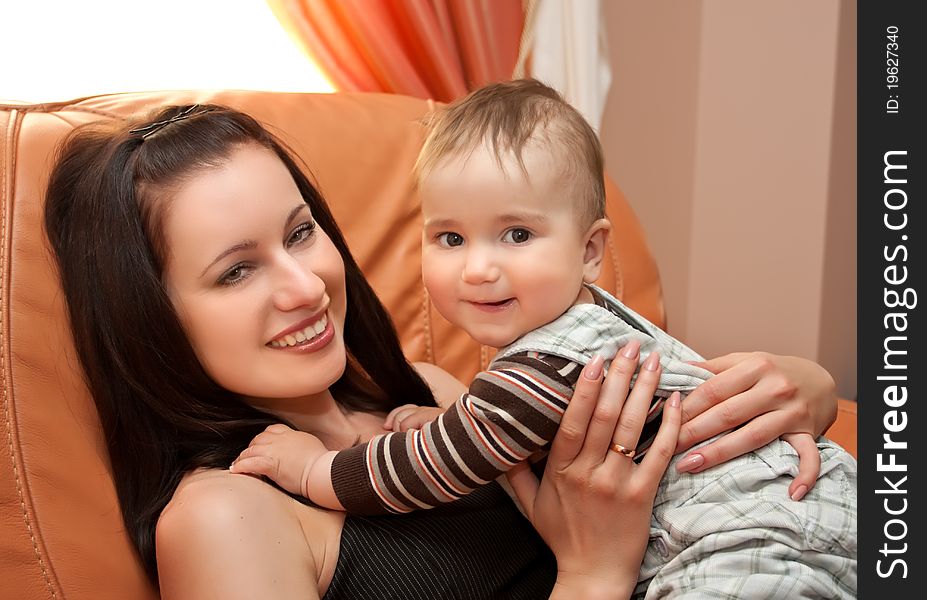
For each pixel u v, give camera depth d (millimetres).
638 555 977
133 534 971
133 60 1794
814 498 967
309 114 1423
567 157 943
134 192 954
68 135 1108
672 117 2705
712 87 2709
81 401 1007
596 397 924
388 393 1250
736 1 2594
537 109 962
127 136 1000
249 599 838
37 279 1015
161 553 902
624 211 1695
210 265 941
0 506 921
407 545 984
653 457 957
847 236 2570
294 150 1340
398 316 1431
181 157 961
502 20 2023
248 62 1923
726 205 2740
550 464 981
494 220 925
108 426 1001
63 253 1004
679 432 983
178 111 1049
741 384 1012
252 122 1039
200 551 865
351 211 1408
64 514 947
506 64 2055
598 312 984
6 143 1079
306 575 889
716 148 2736
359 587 955
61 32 1707
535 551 1102
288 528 914
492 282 932
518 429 896
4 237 1021
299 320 980
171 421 1001
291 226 1000
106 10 1749
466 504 1062
